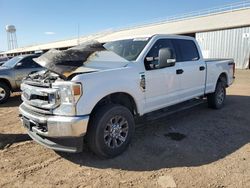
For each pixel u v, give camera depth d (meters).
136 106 4.58
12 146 4.78
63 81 3.80
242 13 26.73
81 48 4.39
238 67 21.53
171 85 5.29
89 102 3.79
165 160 4.08
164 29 33.25
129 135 4.40
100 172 3.77
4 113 7.44
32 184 3.49
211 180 3.46
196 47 6.29
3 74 8.94
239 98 8.62
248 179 3.46
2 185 3.47
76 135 3.73
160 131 5.39
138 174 3.69
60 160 4.18
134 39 5.33
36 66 9.73
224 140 4.84
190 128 5.54
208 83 6.57
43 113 3.98
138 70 4.56
